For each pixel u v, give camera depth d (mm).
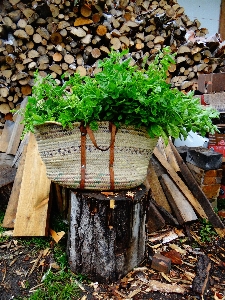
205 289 936
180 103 904
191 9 2600
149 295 911
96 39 1850
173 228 1262
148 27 1940
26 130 984
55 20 1812
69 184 918
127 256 961
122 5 1964
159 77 890
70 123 842
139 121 869
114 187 920
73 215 954
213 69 1980
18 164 1347
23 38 1785
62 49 1822
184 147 1582
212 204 1433
